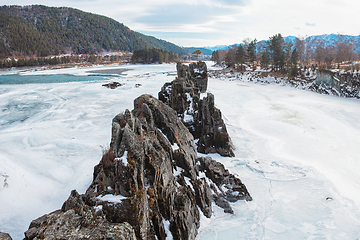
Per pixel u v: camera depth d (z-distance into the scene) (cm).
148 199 1345
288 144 3428
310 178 2442
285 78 9331
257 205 2034
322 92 7494
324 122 4406
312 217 1875
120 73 12781
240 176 2505
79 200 1219
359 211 1923
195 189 1825
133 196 1220
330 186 2295
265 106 5588
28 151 2945
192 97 3362
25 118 4366
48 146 3114
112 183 1327
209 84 8688
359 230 1719
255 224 1788
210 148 3020
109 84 7962
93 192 1370
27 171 2442
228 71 12062
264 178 2466
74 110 4912
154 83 8469
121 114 1608
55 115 4556
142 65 19762
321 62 11681
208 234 1653
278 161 2828
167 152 1823
